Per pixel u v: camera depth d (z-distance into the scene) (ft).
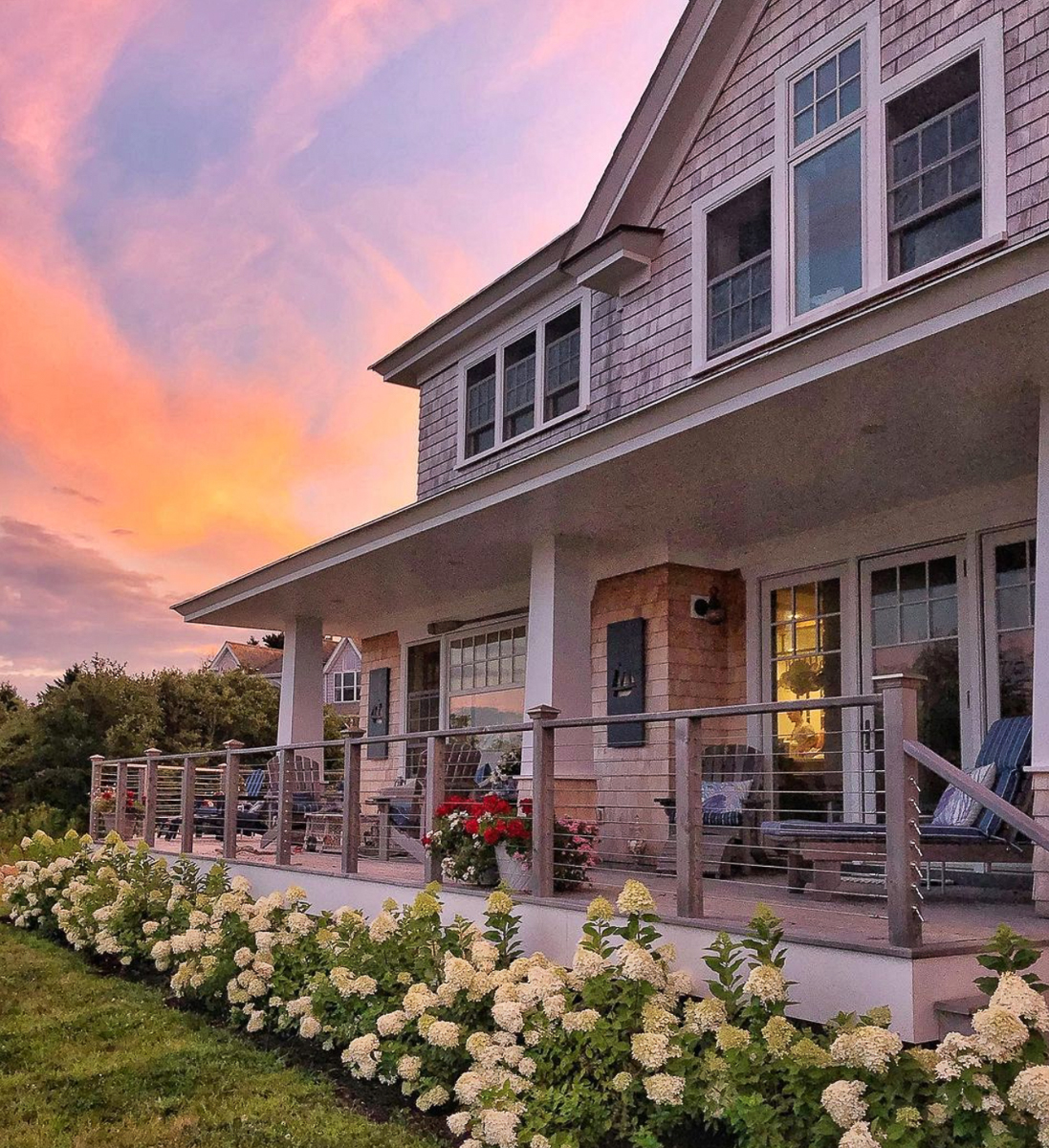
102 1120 16.76
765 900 20.38
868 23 26.05
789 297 27.30
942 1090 10.95
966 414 20.51
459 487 28.30
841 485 25.49
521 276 38.60
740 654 32.24
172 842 41.93
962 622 26.08
